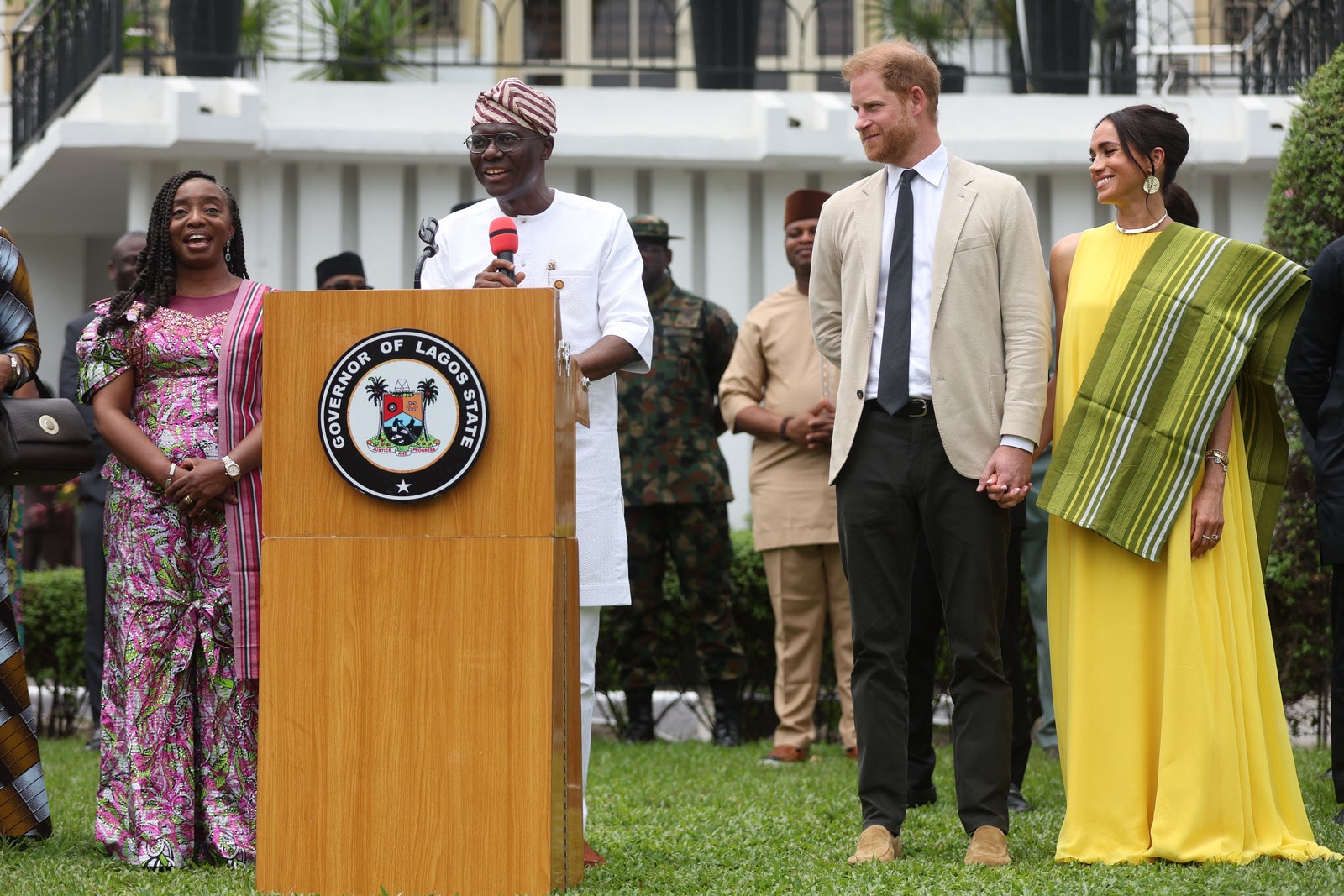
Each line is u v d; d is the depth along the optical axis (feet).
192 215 16.52
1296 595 25.20
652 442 26.73
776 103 34.65
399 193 34.86
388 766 13.01
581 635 15.52
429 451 12.98
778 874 14.46
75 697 31.19
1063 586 15.90
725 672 27.12
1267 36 37.22
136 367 16.38
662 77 42.16
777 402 25.02
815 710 28.27
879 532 15.60
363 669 13.08
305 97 34.14
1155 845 14.71
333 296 13.17
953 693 15.60
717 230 35.68
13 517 18.79
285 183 34.78
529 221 16.20
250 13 37.06
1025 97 35.70
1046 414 16.84
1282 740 15.49
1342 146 22.16
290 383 13.24
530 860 12.80
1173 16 38.27
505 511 12.96
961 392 15.24
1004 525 15.49
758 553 28.63
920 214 15.76
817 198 24.97
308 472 13.19
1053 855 15.55
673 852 15.83
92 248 43.19
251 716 16.03
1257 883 13.21
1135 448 15.35
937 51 38.45
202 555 16.10
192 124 32.71
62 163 34.24
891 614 15.69
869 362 15.69
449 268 16.43
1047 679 23.77
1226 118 35.37
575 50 42.68
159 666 15.85
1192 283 15.57
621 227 16.35
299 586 13.16
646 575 27.14
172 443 16.03
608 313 16.06
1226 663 15.10
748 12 36.32
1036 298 15.51
